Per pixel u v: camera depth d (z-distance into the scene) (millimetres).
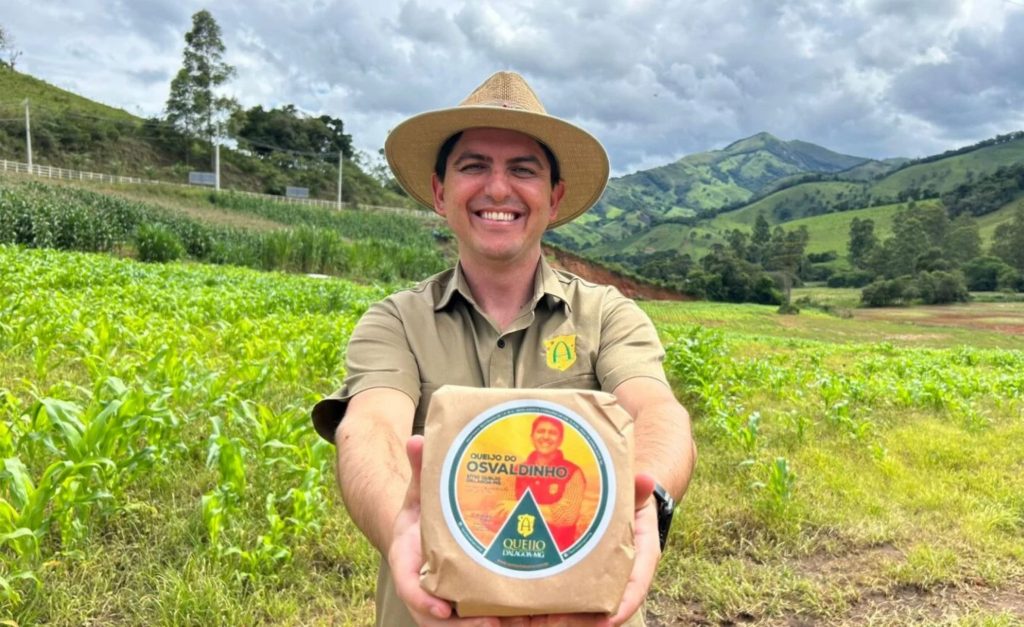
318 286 17188
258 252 30156
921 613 3598
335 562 3664
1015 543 4465
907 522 4668
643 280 61281
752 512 4586
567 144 1732
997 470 6000
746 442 5832
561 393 1079
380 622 1674
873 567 4066
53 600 3014
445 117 1671
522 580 981
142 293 11609
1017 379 11094
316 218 52062
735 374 9672
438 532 1005
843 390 8883
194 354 6465
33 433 3738
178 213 36688
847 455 6234
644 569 1117
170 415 4066
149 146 78500
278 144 92188
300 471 4121
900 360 14250
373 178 99312
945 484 5590
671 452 1410
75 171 61719
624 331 1721
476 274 1734
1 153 65562
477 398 1073
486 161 1709
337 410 1684
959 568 4062
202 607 3055
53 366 6109
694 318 38688
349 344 1749
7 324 7371
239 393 5719
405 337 1696
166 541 3555
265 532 3701
